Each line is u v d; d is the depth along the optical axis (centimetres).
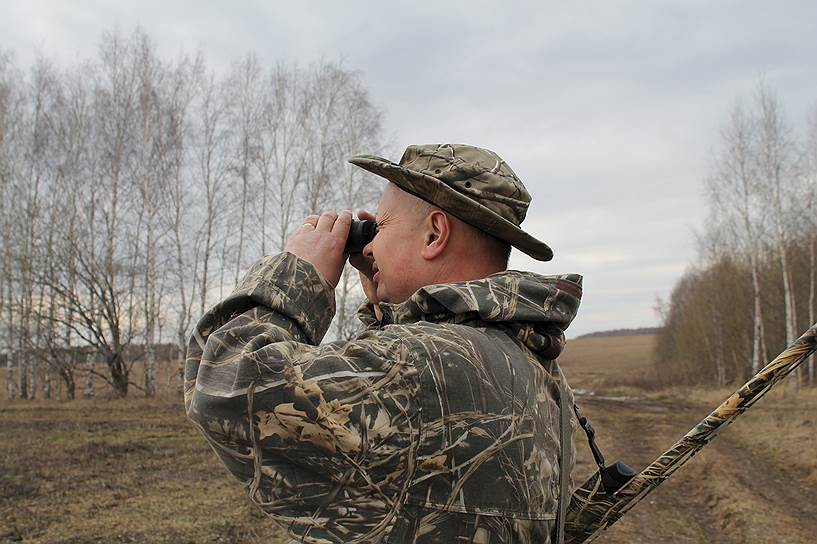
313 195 2267
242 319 108
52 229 2172
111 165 2228
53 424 1323
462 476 100
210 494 764
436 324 110
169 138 2266
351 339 109
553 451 117
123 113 2273
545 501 111
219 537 605
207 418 101
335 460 97
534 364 118
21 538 584
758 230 2752
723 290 3550
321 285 116
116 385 2133
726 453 1190
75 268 2114
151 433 1240
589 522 130
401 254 128
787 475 1009
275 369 99
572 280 125
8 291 2266
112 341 2186
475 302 113
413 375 101
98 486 784
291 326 110
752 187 2717
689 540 704
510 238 125
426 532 98
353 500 98
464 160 125
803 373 2717
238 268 2336
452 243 125
